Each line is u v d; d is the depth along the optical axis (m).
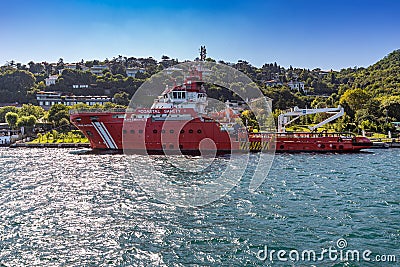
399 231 23.20
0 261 19.58
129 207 29.11
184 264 19.14
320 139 63.69
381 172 43.31
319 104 124.88
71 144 76.94
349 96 120.88
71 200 31.44
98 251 20.83
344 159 54.62
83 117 62.97
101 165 50.03
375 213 26.84
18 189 35.69
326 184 36.59
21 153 65.50
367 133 90.81
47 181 39.47
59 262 19.50
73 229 24.23
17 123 100.31
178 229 24.00
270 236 22.53
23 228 24.44
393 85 167.88
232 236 22.66
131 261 19.56
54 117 104.69
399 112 112.75
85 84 185.75
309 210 27.62
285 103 122.94
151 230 23.91
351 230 23.41
